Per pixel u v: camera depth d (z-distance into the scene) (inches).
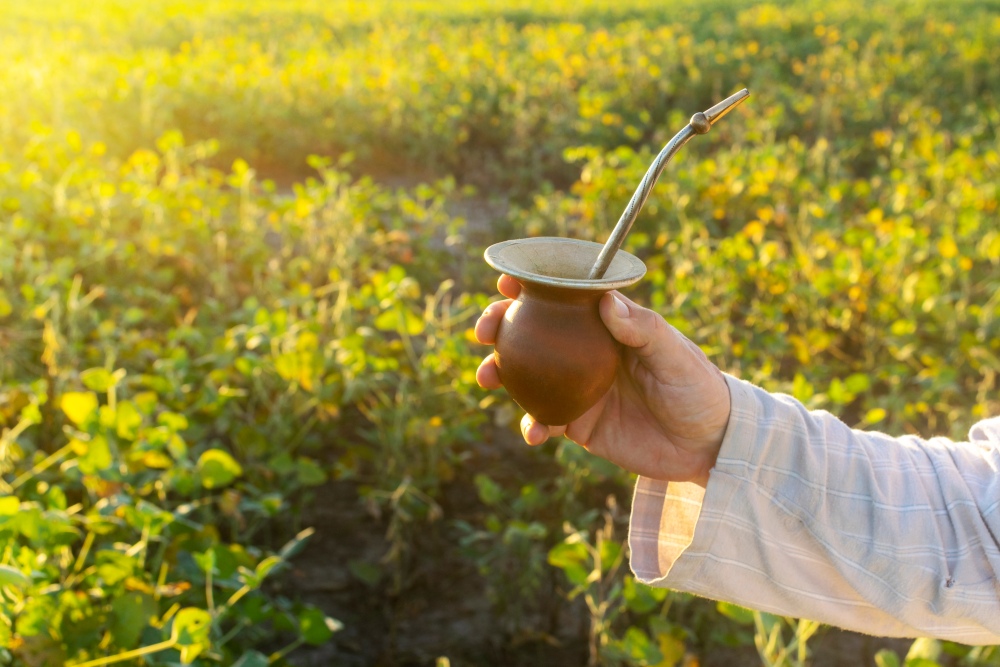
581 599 119.9
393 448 126.5
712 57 485.1
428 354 134.2
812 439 50.0
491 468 144.1
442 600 121.3
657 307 161.0
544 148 335.9
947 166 247.9
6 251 169.5
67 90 334.3
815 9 792.9
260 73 377.4
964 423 133.6
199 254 199.3
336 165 348.5
